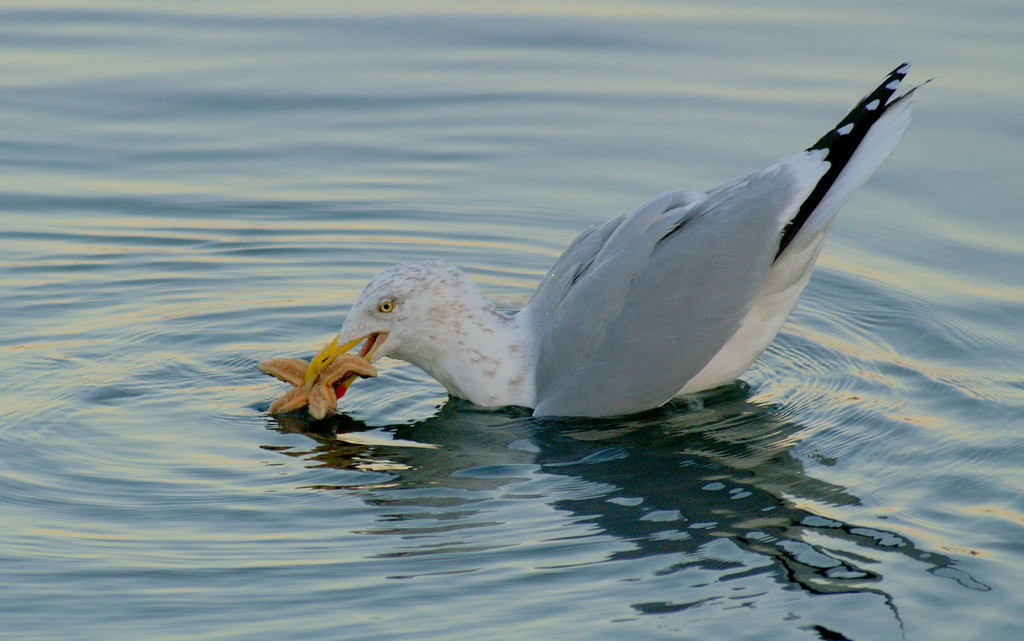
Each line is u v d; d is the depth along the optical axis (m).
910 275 14.59
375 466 10.76
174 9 22.19
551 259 15.21
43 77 19.55
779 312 11.61
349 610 8.53
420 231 15.85
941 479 10.25
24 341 13.09
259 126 18.34
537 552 9.26
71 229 15.71
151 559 9.17
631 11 22.06
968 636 8.23
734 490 10.18
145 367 12.62
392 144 17.89
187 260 15.07
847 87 18.67
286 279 14.73
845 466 10.55
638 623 8.33
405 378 12.91
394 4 22.56
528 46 20.73
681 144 17.53
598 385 11.48
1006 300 13.83
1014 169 16.55
